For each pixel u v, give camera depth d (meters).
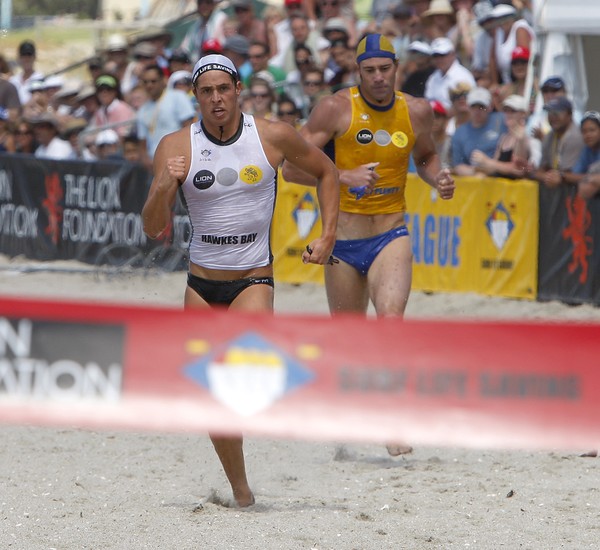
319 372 9.12
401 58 40.78
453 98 35.06
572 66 35.81
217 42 42.81
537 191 33.06
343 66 40.56
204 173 15.60
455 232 34.78
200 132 15.69
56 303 8.99
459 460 18.98
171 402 9.02
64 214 42.06
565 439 8.79
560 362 8.90
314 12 47.34
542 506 16.03
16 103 48.03
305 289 36.81
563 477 17.70
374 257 19.83
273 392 9.07
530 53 36.41
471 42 39.59
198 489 17.05
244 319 9.18
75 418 8.91
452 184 19.73
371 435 8.97
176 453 19.30
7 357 8.92
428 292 35.41
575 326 8.92
